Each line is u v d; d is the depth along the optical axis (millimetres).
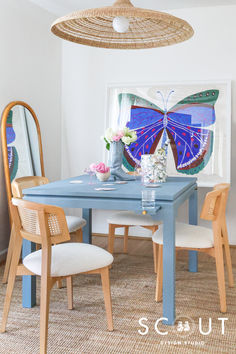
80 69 4637
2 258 3621
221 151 4152
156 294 2695
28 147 3883
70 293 2559
